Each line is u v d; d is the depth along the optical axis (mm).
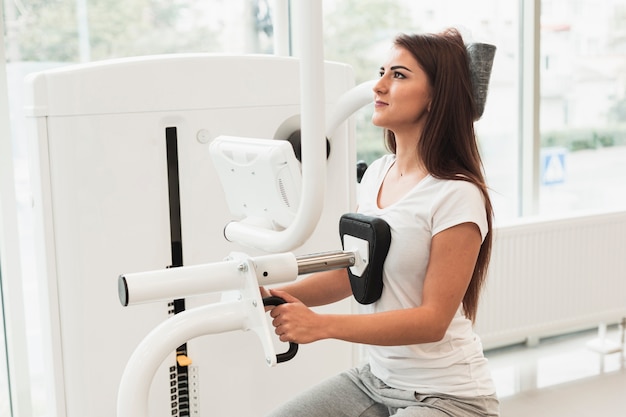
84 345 2053
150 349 1455
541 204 4059
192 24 3066
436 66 1630
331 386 1796
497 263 3598
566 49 4016
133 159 2051
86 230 2016
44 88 1965
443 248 1595
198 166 2143
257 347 2281
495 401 1694
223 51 3145
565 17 3988
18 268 2844
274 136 2254
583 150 4156
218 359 2225
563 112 4062
